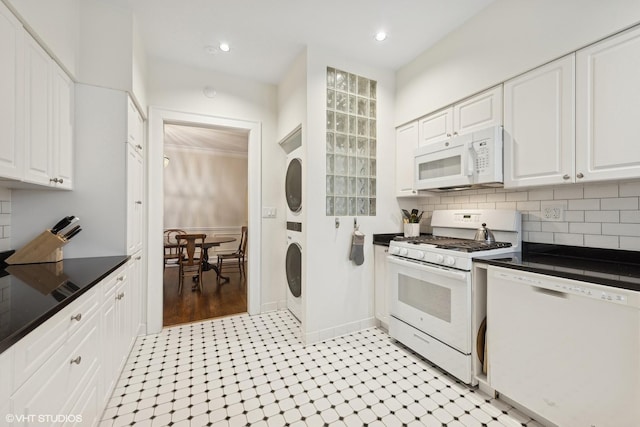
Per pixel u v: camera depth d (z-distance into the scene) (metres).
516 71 1.73
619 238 1.54
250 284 2.93
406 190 2.60
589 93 1.42
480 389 1.71
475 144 1.89
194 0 1.84
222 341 2.34
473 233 2.28
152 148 2.47
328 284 2.40
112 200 1.90
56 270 1.47
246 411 1.51
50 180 1.53
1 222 1.64
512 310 1.48
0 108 1.15
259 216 2.95
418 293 2.05
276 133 3.03
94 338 1.28
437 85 2.28
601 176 1.39
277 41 2.28
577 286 1.22
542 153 1.62
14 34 1.23
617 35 1.33
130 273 1.98
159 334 2.47
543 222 1.88
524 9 1.69
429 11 1.95
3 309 0.88
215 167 5.96
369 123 2.63
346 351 2.18
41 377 0.84
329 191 2.44
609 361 1.13
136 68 2.03
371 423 1.43
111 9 1.87
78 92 1.81
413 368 1.95
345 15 1.99
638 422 1.05
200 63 2.60
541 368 1.35
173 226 5.56
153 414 1.48
